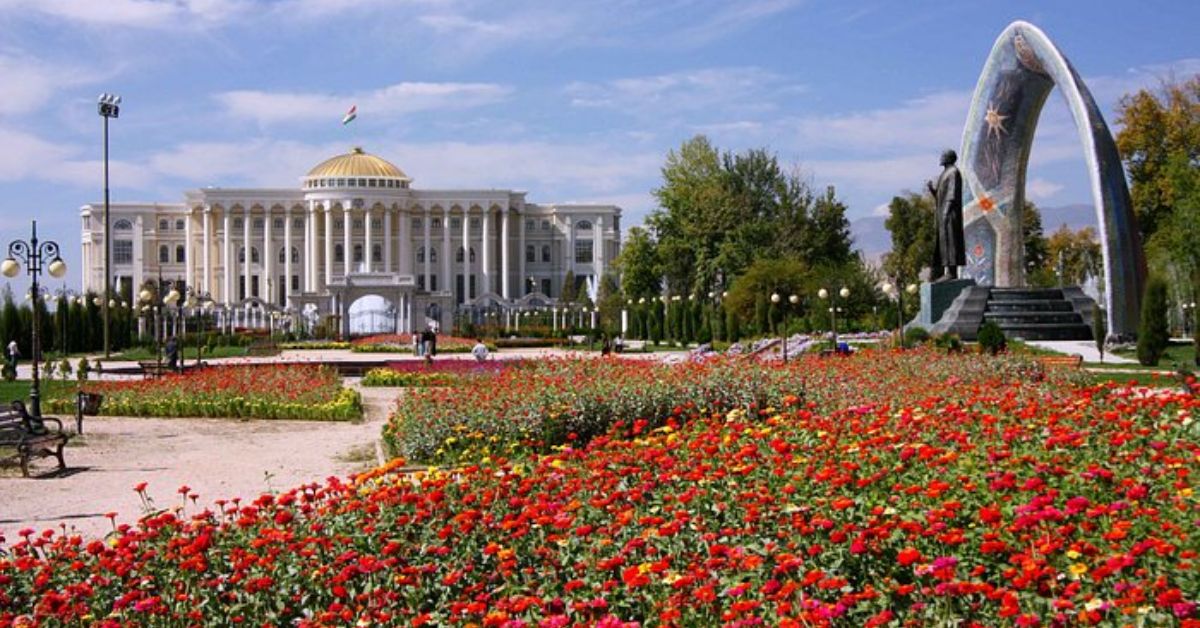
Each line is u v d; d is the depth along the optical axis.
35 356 23.78
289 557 8.65
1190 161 65.44
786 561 7.03
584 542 8.66
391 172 138.88
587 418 17.88
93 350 65.31
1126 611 6.16
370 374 36.81
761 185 87.81
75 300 64.19
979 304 42.66
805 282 62.34
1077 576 6.59
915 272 86.75
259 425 24.88
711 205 81.75
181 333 49.31
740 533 8.49
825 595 7.01
